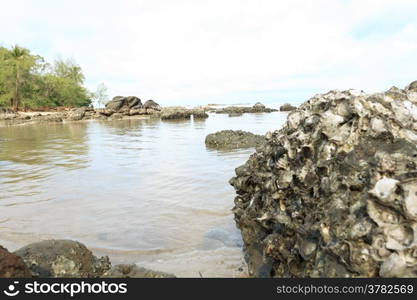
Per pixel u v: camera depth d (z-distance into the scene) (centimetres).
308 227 317
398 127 327
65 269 356
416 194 254
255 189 480
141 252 465
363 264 262
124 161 1169
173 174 932
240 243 486
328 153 347
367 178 292
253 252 415
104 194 749
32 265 351
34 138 2119
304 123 400
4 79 6119
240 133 1595
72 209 649
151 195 730
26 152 1445
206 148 1435
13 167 1092
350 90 383
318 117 382
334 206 300
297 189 366
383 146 312
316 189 339
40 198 727
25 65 6184
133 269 368
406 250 247
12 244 499
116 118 4622
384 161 284
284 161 403
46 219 599
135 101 5350
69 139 2003
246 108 5091
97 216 609
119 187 807
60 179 905
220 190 753
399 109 345
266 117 3897
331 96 400
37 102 6619
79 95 7756
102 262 395
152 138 1955
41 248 376
